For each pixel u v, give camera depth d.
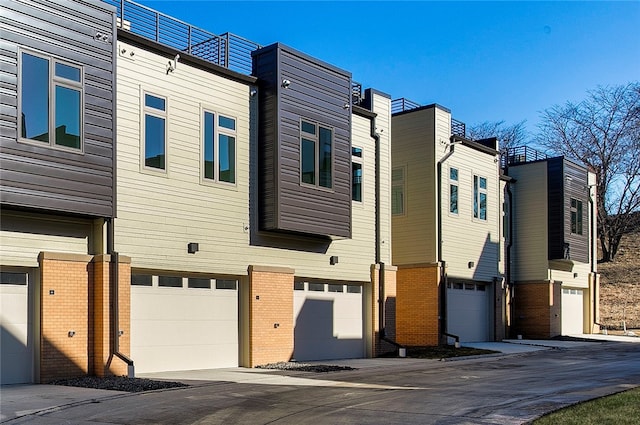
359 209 23.22
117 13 16.89
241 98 19.33
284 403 12.16
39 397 12.40
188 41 18.44
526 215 34.59
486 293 30.80
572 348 28.00
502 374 17.69
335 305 22.44
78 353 15.08
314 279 21.61
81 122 14.84
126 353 15.76
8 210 14.27
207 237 18.05
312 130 20.39
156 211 16.88
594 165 52.06
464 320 28.97
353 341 23.00
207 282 18.38
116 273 15.58
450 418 10.70
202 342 18.08
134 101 16.64
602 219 51.09
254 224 19.38
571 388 14.56
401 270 27.64
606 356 24.14
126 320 15.78
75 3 14.92
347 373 17.66
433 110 27.38
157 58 17.28
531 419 10.36
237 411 11.23
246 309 19.05
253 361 18.75
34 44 14.16
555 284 34.03
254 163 19.52
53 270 14.77
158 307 17.09
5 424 10.01
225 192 18.64
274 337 19.47
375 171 24.03
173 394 13.18
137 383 14.31
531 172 34.66
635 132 51.28
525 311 33.91
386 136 24.58
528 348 27.16
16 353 14.42
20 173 13.74
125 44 16.59
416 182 27.59
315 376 16.78
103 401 12.12
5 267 14.43
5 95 13.63
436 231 26.94
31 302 14.74
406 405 12.02
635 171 50.31
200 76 18.30
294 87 19.88
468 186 29.39
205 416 10.72
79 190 14.66
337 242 22.25
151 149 16.95
